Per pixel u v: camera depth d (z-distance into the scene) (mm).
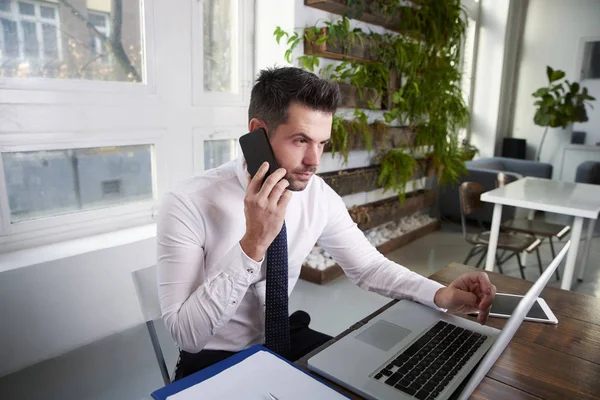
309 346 1085
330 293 2617
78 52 1882
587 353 825
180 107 2295
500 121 5938
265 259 982
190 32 2271
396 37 3316
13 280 1605
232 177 994
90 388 1628
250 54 2664
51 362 1759
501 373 747
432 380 702
